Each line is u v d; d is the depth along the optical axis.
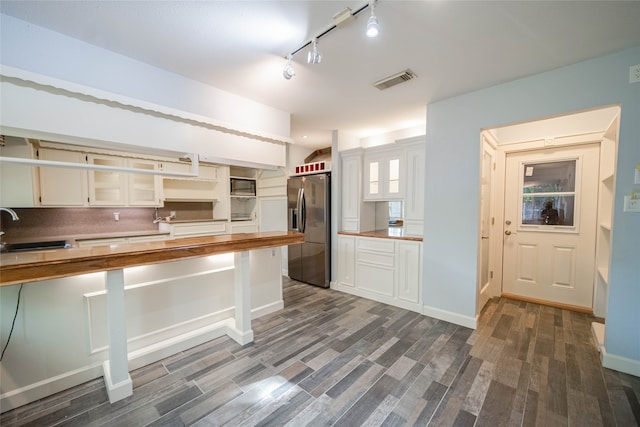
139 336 2.08
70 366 1.77
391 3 1.44
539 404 1.65
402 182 3.45
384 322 2.84
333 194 4.06
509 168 3.52
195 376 1.91
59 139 1.86
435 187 2.91
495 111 2.49
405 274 3.24
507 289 3.59
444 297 2.88
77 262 1.47
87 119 1.86
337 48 1.89
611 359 2.00
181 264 2.30
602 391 1.76
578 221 3.11
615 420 1.52
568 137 3.06
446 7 1.47
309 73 2.24
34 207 3.08
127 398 1.68
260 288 3.01
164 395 1.71
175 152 2.29
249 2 1.43
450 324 2.79
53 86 1.70
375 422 1.52
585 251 3.08
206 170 4.45
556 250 3.26
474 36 1.75
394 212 4.71
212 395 1.72
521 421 1.52
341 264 3.96
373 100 2.83
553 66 2.14
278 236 2.63
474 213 2.66
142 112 2.10
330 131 4.12
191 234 4.11
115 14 1.53
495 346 2.34
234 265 2.62
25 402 1.61
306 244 4.30
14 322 1.58
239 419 1.53
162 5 1.46
